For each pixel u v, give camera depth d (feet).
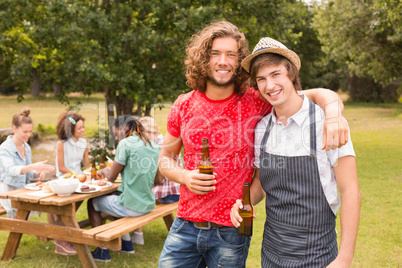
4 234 15.01
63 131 15.02
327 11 48.93
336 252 6.14
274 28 29.89
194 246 7.11
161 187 13.70
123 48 27.07
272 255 6.41
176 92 27.71
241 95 6.83
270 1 28.53
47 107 74.74
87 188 12.36
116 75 25.30
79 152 15.44
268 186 6.47
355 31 46.75
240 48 6.57
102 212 13.25
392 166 25.81
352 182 5.69
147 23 27.71
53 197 11.61
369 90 93.45
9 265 12.13
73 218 11.66
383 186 20.92
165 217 14.47
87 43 26.32
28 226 12.12
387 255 12.64
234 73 6.60
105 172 13.42
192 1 27.53
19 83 29.12
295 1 33.55
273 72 6.00
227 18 29.07
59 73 29.89
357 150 32.40
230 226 6.85
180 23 24.91
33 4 25.93
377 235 14.32
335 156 5.77
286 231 6.17
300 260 6.05
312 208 5.96
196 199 6.91
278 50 5.99
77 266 12.16
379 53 48.70
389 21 30.66
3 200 13.19
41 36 25.94
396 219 15.92
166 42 26.71
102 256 12.43
